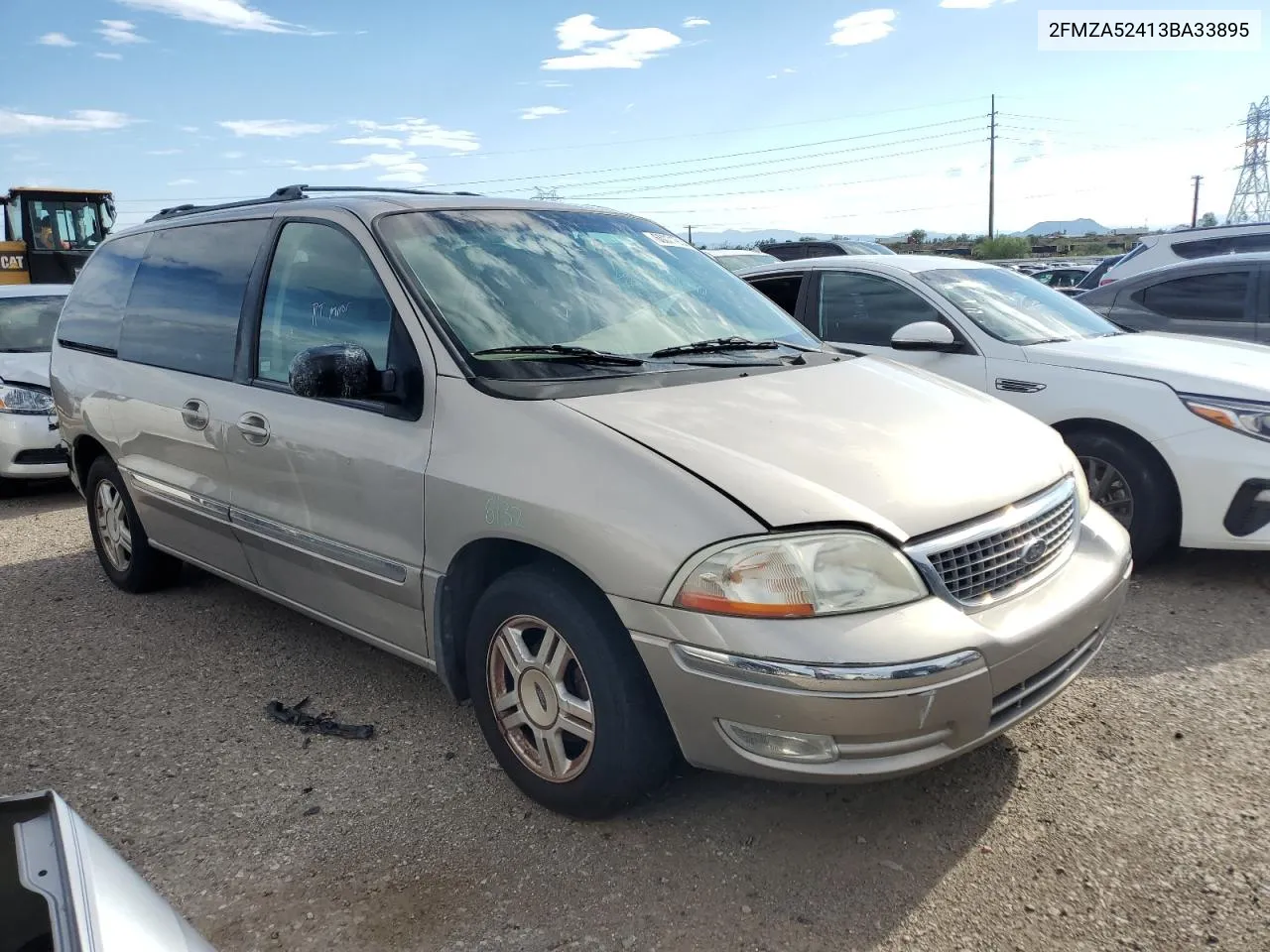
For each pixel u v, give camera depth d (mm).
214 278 4238
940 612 2527
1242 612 4516
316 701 3932
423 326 3211
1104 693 3744
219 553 4312
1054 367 5227
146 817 3139
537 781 3043
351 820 3082
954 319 5730
